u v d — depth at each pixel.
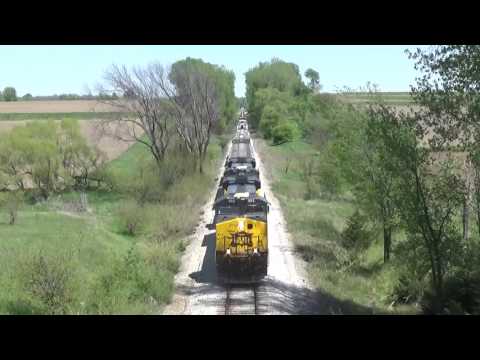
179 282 20.80
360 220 24.84
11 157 43.12
